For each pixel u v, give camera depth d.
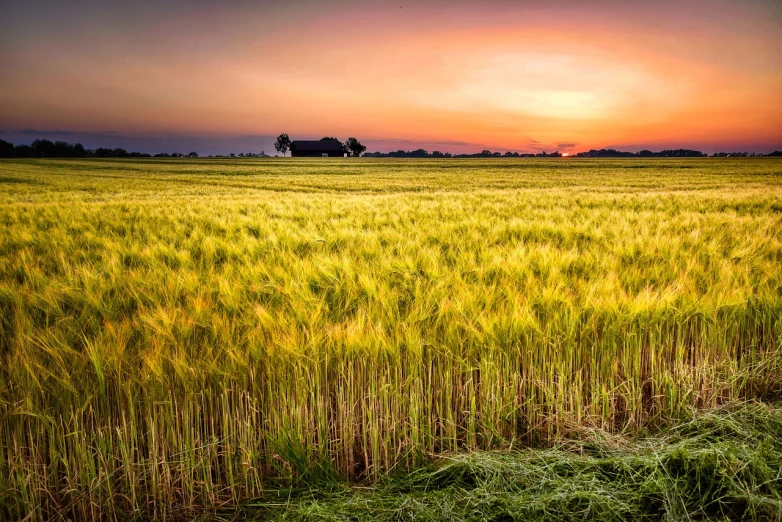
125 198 20.62
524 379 2.99
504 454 2.69
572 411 2.93
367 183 32.38
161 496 2.41
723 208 12.04
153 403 2.44
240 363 2.62
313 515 2.28
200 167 60.19
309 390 2.67
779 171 45.62
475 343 3.00
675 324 3.48
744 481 2.39
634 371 3.17
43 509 2.36
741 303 3.51
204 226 8.45
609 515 2.27
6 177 39.31
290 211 10.53
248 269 4.62
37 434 2.40
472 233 7.00
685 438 2.77
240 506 2.45
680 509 2.30
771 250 5.56
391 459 2.71
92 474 2.36
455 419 2.91
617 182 31.34
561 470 2.57
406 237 6.77
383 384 2.72
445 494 2.40
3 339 3.14
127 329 2.92
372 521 2.25
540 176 40.34
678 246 5.79
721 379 3.31
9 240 6.98
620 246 5.66
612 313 3.22
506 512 2.28
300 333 2.91
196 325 3.04
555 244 6.66
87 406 2.51
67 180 36.47
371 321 3.11
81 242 6.95
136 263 5.49
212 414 2.55
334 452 2.66
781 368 3.34
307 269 4.50
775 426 2.81
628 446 2.74
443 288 3.83
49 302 3.47
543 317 3.38
